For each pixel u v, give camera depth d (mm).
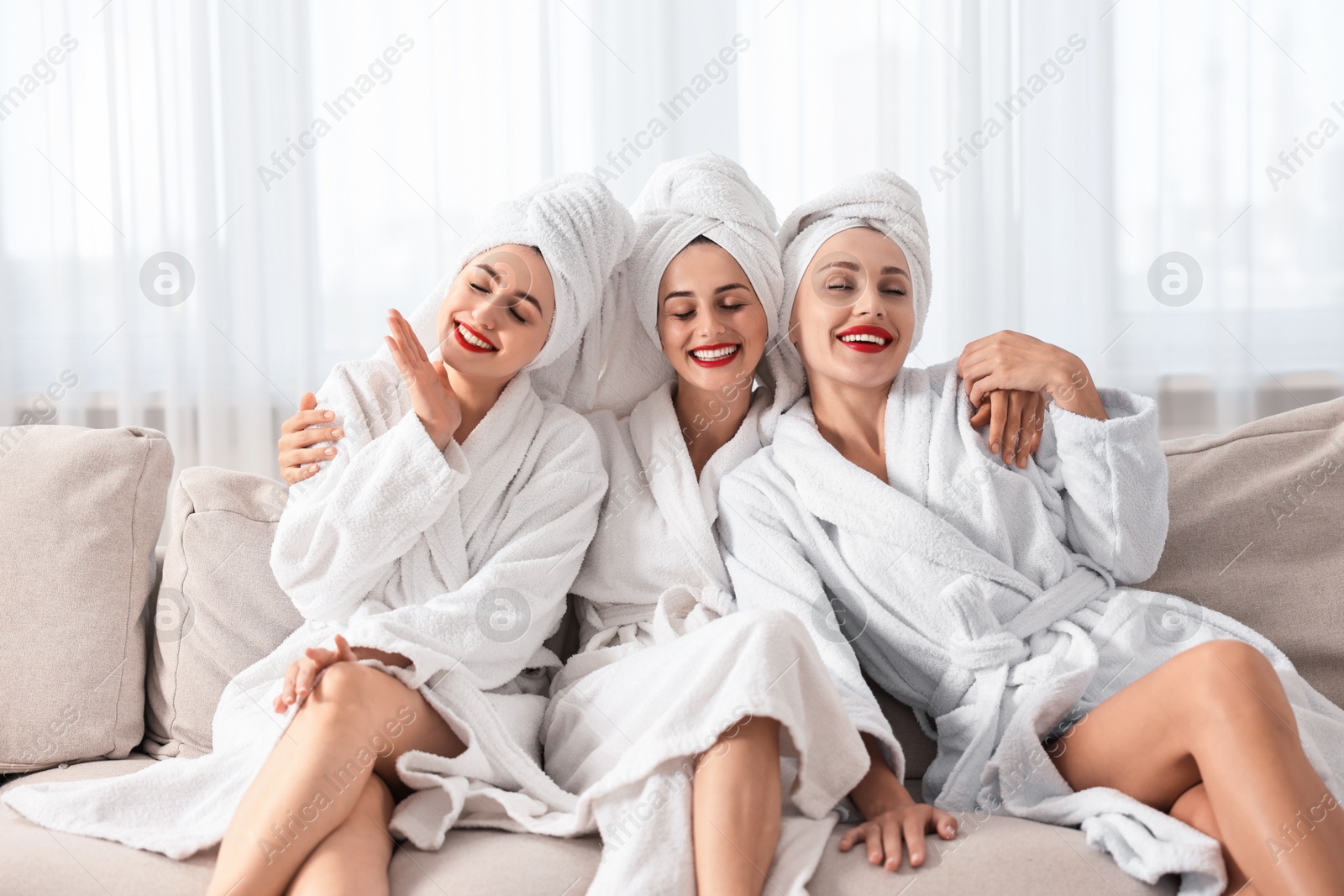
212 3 1992
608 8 2016
